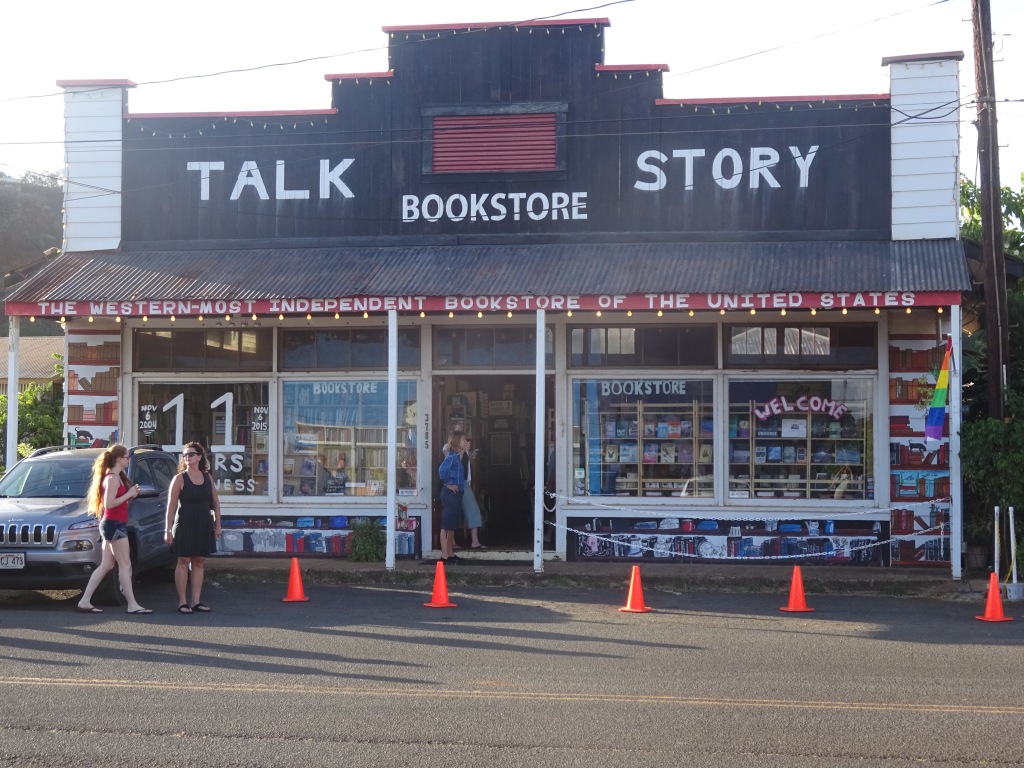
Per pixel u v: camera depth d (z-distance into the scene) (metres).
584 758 6.53
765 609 12.39
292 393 16.41
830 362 15.20
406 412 16.17
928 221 14.93
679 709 7.65
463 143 16.06
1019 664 9.25
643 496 15.53
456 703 7.82
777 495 15.27
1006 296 14.34
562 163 15.82
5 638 10.41
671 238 15.55
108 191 16.77
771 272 13.99
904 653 9.73
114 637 10.47
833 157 15.26
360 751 6.68
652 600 13.07
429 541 15.95
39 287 15.15
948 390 13.53
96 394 16.66
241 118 16.53
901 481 14.93
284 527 16.20
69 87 16.91
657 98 15.66
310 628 11.02
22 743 6.87
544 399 15.09
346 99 16.33
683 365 15.52
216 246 16.52
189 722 7.32
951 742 6.85
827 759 6.51
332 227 16.31
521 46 16.03
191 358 16.59
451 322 16.02
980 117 13.95
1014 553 13.07
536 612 12.13
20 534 12.09
